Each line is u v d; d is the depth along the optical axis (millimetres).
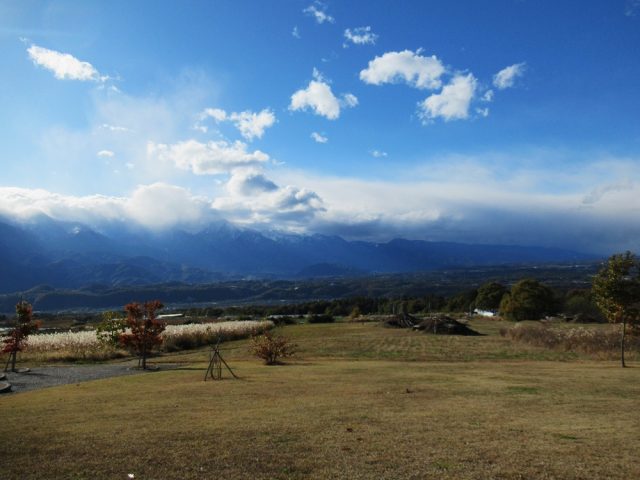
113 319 34906
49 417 11742
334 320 86125
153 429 10047
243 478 6945
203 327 53156
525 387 16625
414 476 6961
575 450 8234
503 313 77750
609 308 25859
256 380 19719
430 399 14148
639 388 16281
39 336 39844
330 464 7539
